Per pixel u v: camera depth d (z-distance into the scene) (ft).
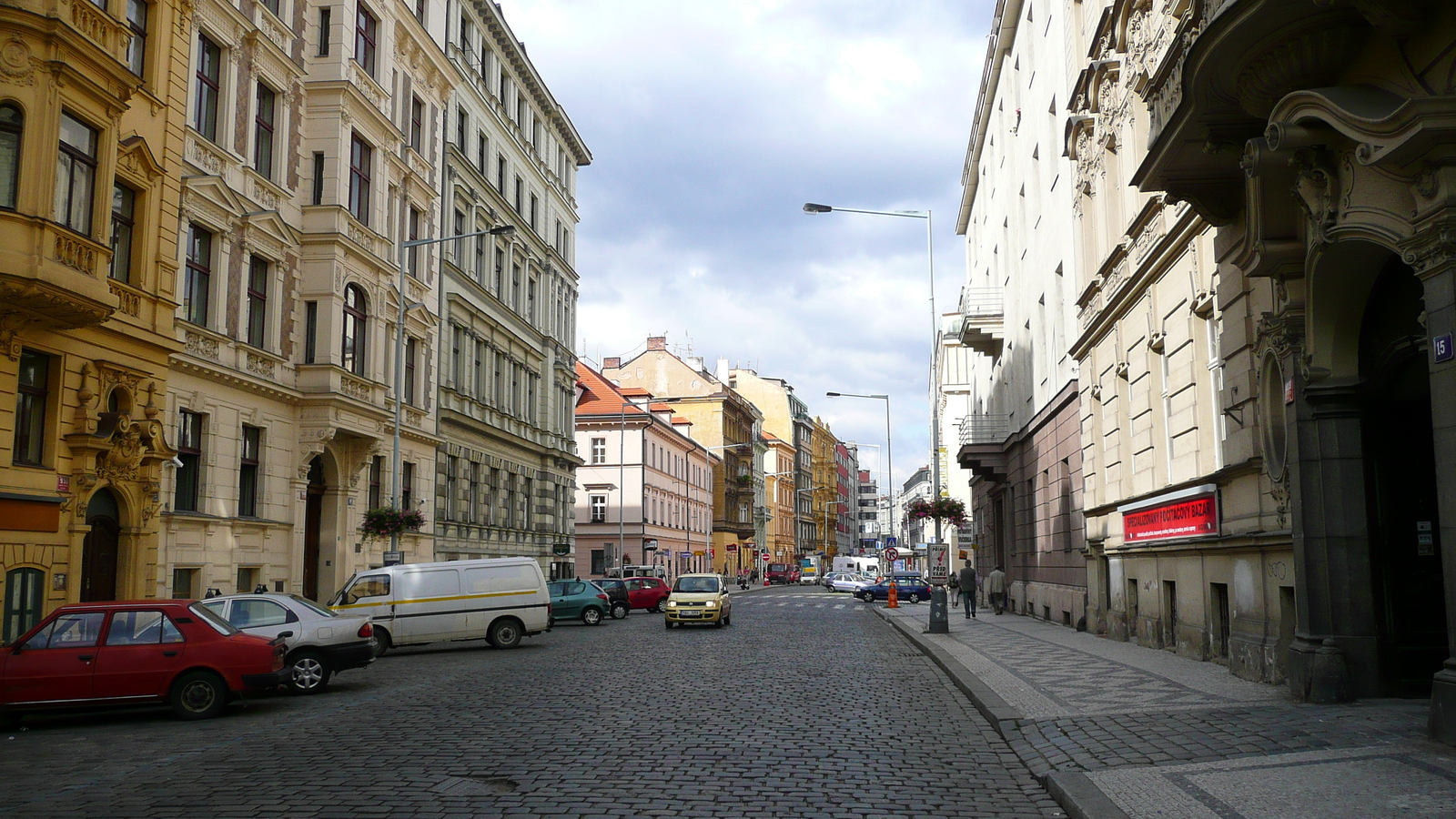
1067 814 23.24
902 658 64.28
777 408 420.36
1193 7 34.63
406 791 25.81
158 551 66.95
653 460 232.73
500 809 23.84
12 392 54.08
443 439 118.11
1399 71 27.78
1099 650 60.39
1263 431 40.14
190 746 33.60
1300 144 30.22
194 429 74.38
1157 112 40.09
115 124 59.26
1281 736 28.45
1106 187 65.98
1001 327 122.52
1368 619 34.86
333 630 49.06
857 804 24.35
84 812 24.06
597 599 107.65
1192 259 50.03
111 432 60.70
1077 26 76.84
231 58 78.64
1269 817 20.36
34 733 38.24
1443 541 26.23
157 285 66.39
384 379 99.66
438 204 117.50
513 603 77.00
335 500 94.17
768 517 380.99
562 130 172.14
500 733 35.19
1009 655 58.80
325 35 92.58
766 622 109.09
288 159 87.04
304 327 88.89
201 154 74.90
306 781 27.22
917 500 114.83
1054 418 89.66
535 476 155.84
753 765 29.04
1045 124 90.33
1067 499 86.22
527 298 152.87
